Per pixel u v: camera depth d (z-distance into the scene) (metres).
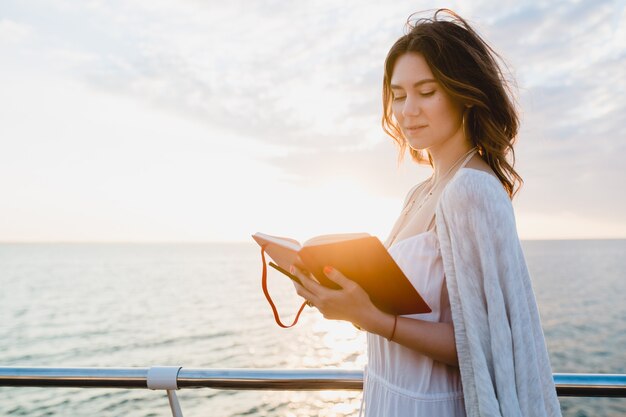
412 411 1.17
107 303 48.72
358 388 1.36
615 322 34.62
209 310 44.19
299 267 1.10
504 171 1.26
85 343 30.36
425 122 1.22
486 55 1.23
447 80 1.17
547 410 1.06
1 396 18.20
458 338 1.03
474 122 1.25
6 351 28.27
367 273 1.01
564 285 60.22
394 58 1.29
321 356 26.31
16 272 89.94
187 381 1.37
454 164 1.26
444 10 1.29
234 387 1.37
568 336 30.38
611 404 15.80
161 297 53.56
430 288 1.16
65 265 117.44
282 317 40.88
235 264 128.50
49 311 43.91
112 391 18.72
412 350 1.20
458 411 1.17
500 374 0.98
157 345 29.44
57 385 1.42
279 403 16.06
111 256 184.38
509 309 1.01
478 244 1.02
